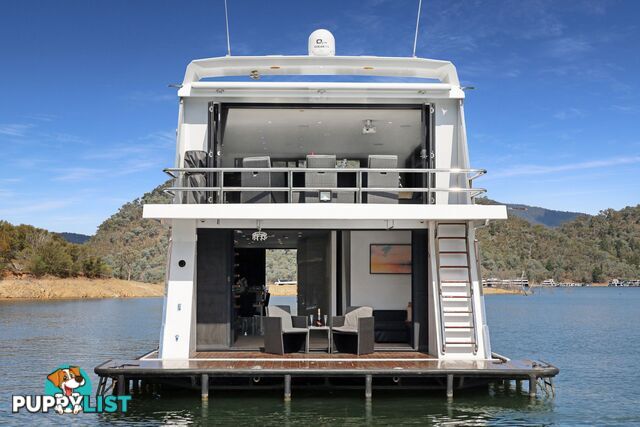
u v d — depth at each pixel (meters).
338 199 11.55
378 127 13.35
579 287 139.62
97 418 8.97
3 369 14.84
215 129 11.33
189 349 10.45
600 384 13.17
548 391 11.20
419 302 11.36
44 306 48.75
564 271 139.12
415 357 10.57
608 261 146.75
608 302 67.50
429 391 10.23
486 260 119.00
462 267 10.77
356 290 12.75
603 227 160.62
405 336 12.44
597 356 18.31
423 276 11.39
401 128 13.41
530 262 130.75
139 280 91.69
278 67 11.62
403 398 9.88
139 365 9.59
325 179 11.28
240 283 17.56
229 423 8.52
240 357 10.48
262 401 9.65
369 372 9.33
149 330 26.38
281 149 15.53
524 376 9.62
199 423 8.54
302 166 16.83
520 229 143.00
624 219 164.88
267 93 11.29
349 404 9.49
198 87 11.13
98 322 31.28
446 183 11.39
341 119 12.76
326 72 11.82
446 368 9.45
